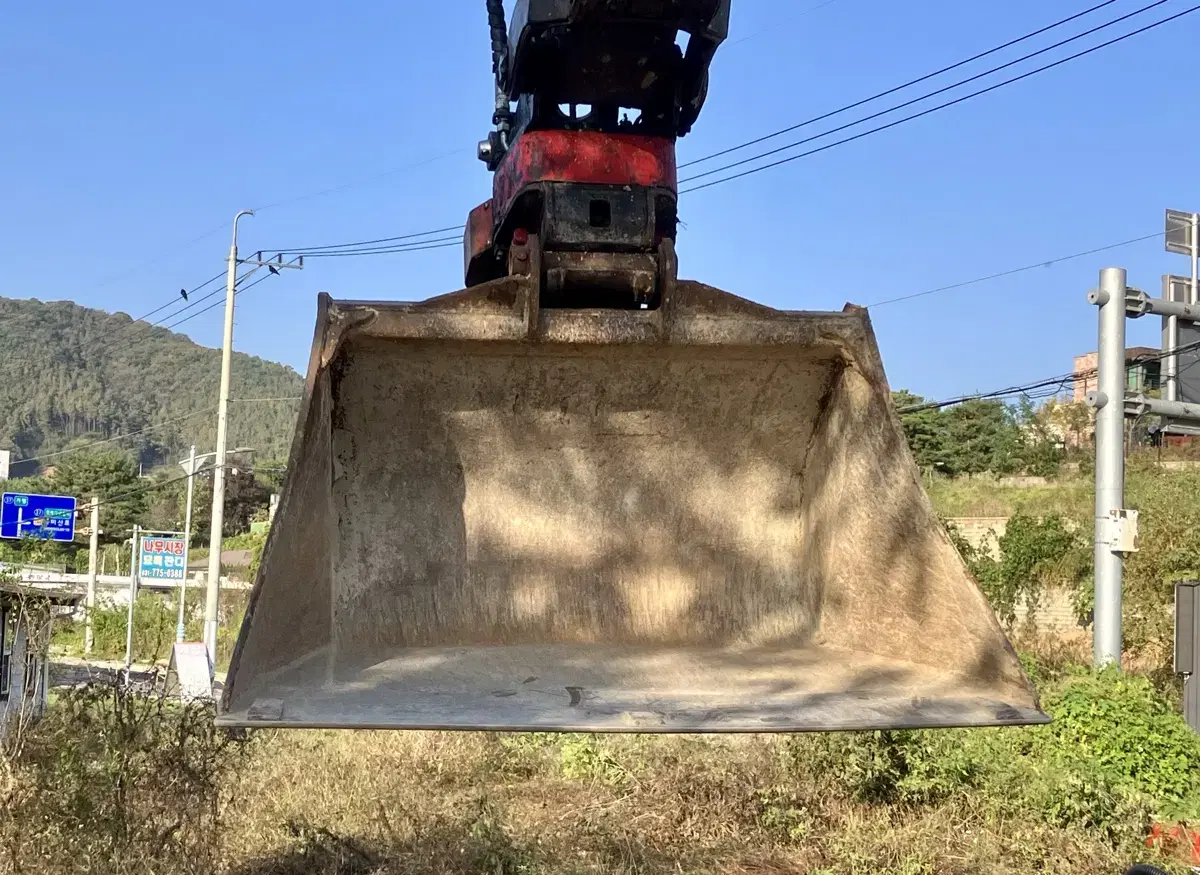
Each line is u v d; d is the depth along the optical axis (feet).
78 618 94.17
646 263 11.32
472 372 12.01
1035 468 107.04
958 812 23.13
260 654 8.89
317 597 10.55
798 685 10.01
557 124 11.83
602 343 10.92
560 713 8.78
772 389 12.36
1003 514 65.87
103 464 180.24
